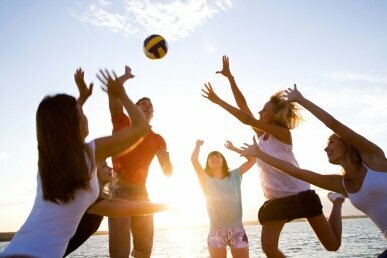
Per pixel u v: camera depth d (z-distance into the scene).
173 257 31.81
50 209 2.21
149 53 5.81
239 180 6.17
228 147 4.10
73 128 2.29
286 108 4.91
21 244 2.10
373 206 3.23
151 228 4.80
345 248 28.83
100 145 2.41
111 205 3.00
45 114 2.27
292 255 24.44
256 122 4.70
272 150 4.98
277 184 4.95
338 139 3.35
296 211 4.85
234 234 5.92
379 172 3.16
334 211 5.18
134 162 4.66
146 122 2.60
